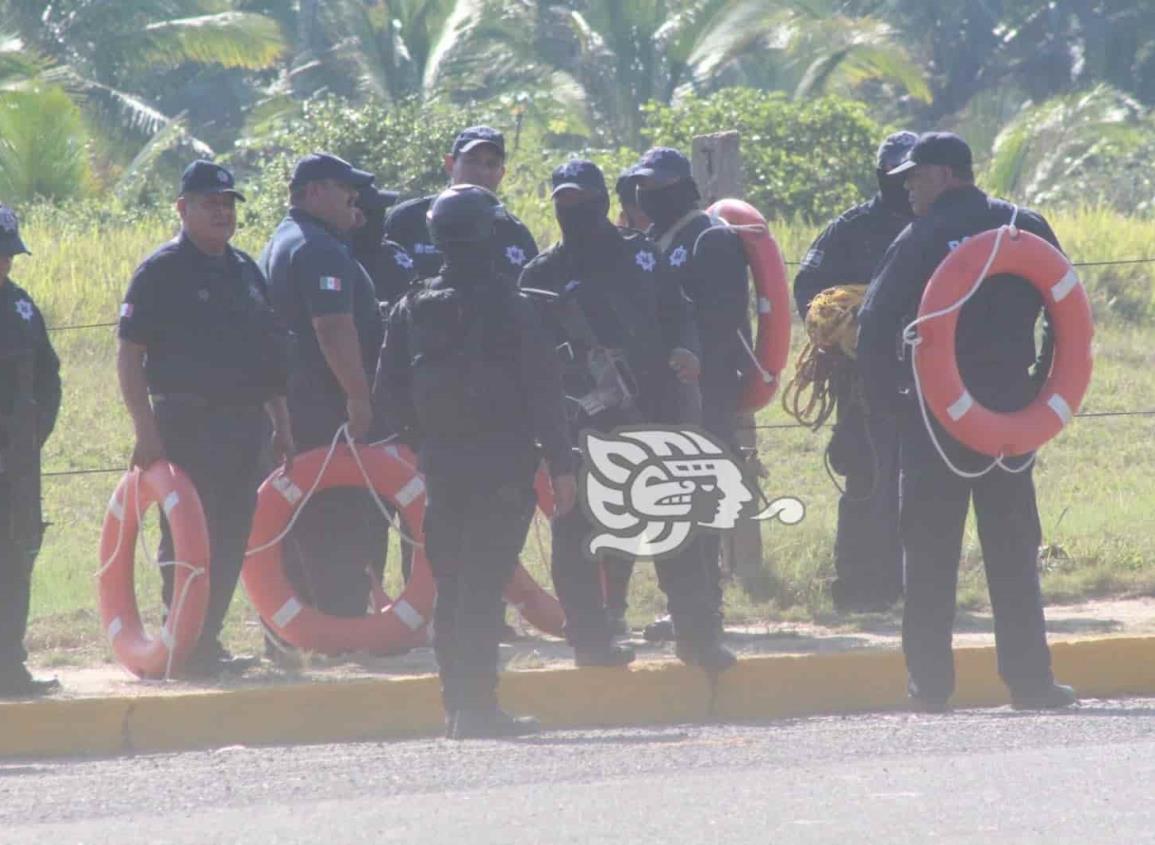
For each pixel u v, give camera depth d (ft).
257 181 278.87
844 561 104.68
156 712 78.33
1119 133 376.48
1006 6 531.91
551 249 83.51
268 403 90.63
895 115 508.94
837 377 102.53
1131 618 99.66
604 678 83.20
